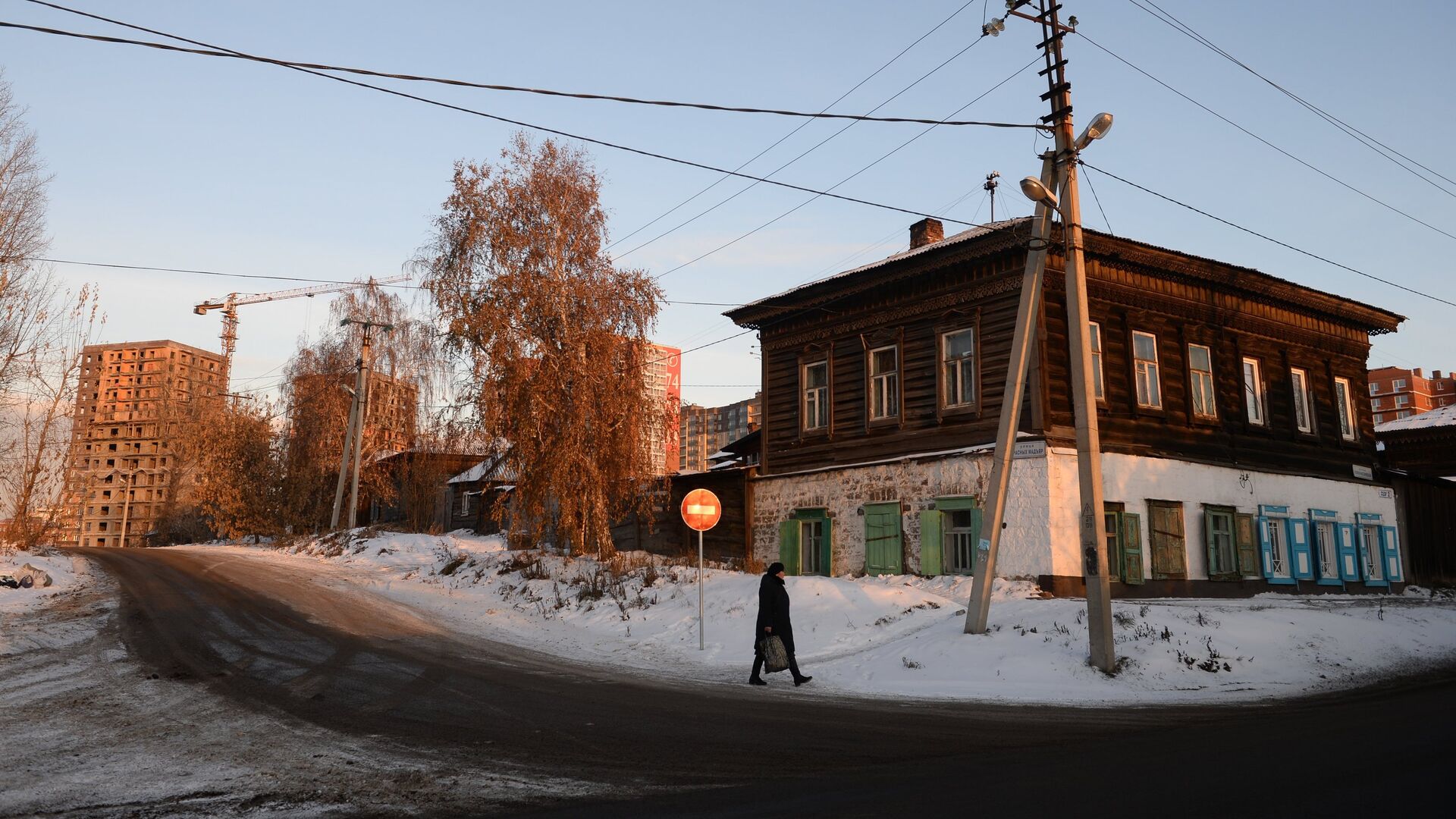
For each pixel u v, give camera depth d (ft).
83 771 23.40
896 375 81.56
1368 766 22.12
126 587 76.64
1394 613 59.26
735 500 95.66
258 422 172.86
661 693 38.04
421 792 21.40
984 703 36.42
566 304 84.48
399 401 165.89
